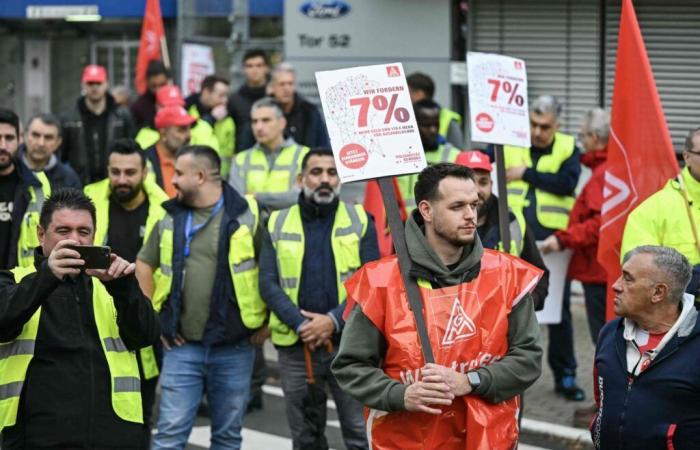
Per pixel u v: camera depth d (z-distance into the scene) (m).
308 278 11.38
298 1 21.69
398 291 7.93
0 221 12.20
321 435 11.25
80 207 8.30
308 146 18.11
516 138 11.37
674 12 19.86
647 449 8.09
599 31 20.44
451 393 7.67
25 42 31.38
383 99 8.35
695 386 8.02
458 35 21.30
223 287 11.29
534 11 20.69
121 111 18.55
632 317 8.20
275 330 11.45
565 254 14.98
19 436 8.31
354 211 11.63
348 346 7.98
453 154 15.01
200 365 11.37
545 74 20.77
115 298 8.22
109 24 30.70
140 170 12.14
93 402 8.29
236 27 25.59
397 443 7.98
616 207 11.72
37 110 31.56
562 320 15.25
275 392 16.28
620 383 8.23
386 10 21.38
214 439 11.56
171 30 28.41
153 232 11.46
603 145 15.14
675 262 8.10
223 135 19.30
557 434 13.91
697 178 10.79
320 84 8.35
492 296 7.93
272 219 11.54
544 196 15.30
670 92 20.00
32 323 8.23
